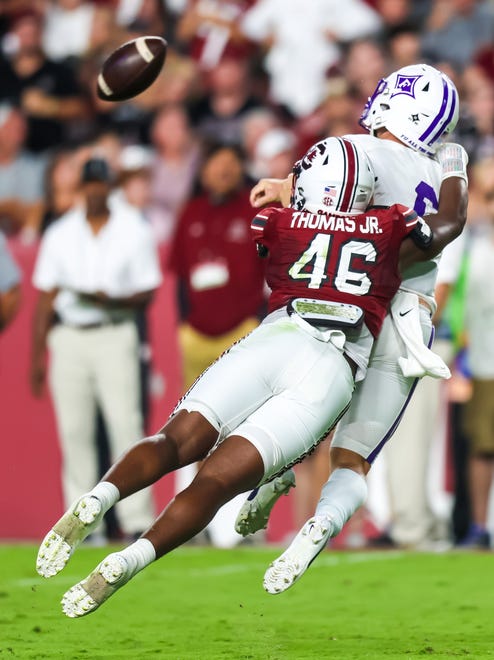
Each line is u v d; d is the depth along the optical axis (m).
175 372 31.88
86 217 30.22
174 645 16.02
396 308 15.38
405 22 41.28
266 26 42.50
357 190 14.59
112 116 40.16
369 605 20.34
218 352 30.16
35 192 38.09
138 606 20.17
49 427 32.16
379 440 15.44
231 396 13.77
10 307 30.45
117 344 30.31
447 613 19.27
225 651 15.45
